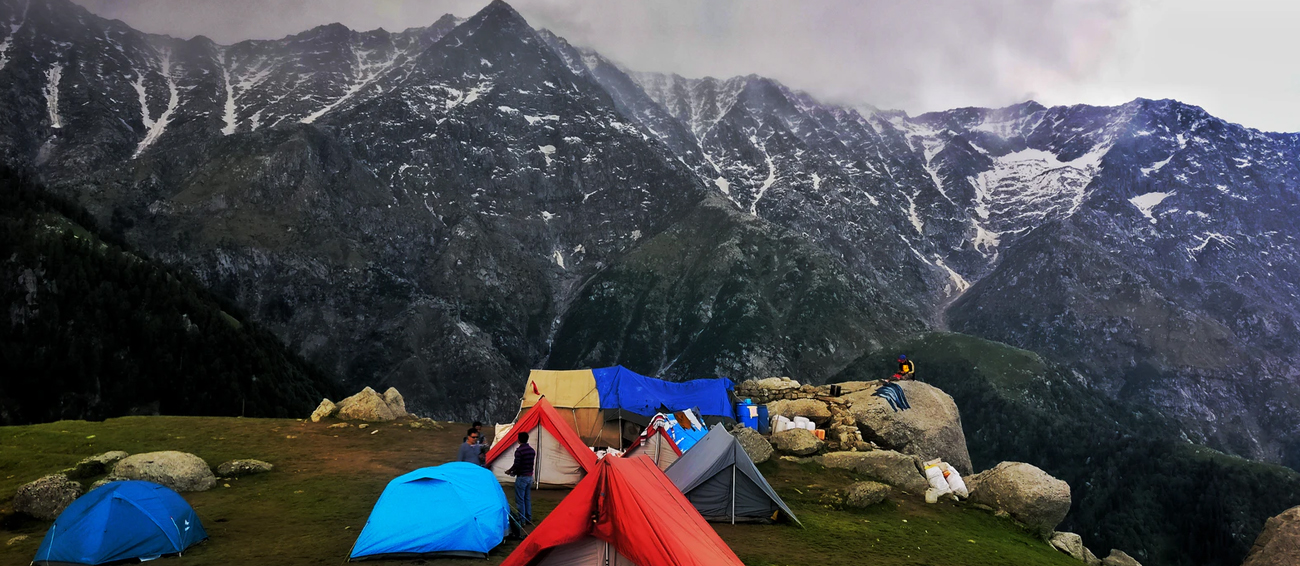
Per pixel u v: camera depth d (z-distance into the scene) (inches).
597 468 585.3
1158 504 6156.5
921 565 783.7
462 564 648.4
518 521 765.9
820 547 808.3
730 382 1609.3
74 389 4311.0
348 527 769.6
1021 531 1120.8
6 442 1176.2
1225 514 5689.0
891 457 1289.4
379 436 1352.1
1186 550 5703.7
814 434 1450.5
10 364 4242.1
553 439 1003.9
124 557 625.3
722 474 905.5
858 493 1063.6
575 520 561.0
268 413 4717.0
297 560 645.3
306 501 885.8
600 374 1588.3
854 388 1760.6
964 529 1042.1
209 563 629.9
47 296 4586.6
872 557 788.6
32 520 769.6
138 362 4601.4
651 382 1594.5
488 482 738.2
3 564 626.8
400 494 689.6
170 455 940.6
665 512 566.9
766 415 1535.4
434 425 1489.9
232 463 1026.1
